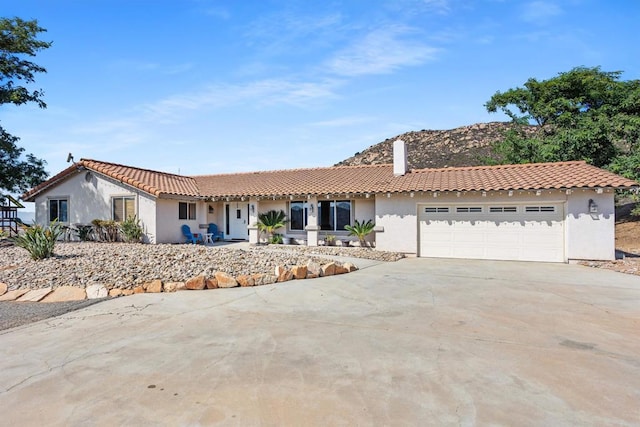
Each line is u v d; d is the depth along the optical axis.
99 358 5.06
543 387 4.17
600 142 22.73
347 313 7.32
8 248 14.98
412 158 63.16
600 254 14.03
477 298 8.56
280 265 11.28
